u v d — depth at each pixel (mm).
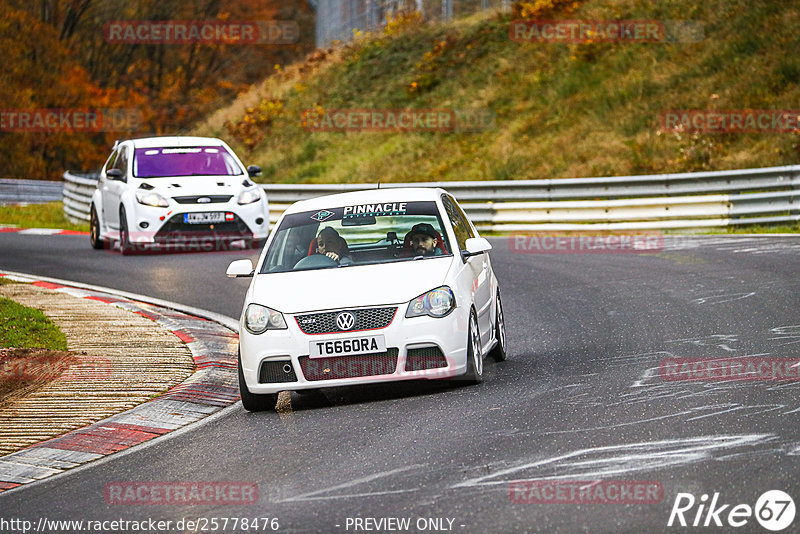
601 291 47125
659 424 23234
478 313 30750
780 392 25516
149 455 25109
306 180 118375
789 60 103625
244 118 140125
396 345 28047
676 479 19125
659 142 96500
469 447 22641
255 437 25906
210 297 50531
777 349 31406
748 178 70938
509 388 28750
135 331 40938
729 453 20516
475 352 29625
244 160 132750
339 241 32000
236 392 32031
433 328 28250
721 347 32531
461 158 110188
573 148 101938
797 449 20422
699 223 69188
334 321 28250
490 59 132750
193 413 29531
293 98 145125
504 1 147750
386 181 109750
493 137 113688
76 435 27203
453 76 132625
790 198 67938
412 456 22344
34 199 124125
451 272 29844
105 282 55500
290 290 29422
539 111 115062
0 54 190750
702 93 105125
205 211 62156
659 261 55562
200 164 66062
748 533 16250
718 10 119625
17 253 67500
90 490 22281
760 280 46000
